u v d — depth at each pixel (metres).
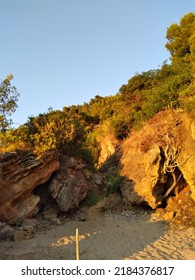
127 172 19.02
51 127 18.27
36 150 15.81
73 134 19.08
